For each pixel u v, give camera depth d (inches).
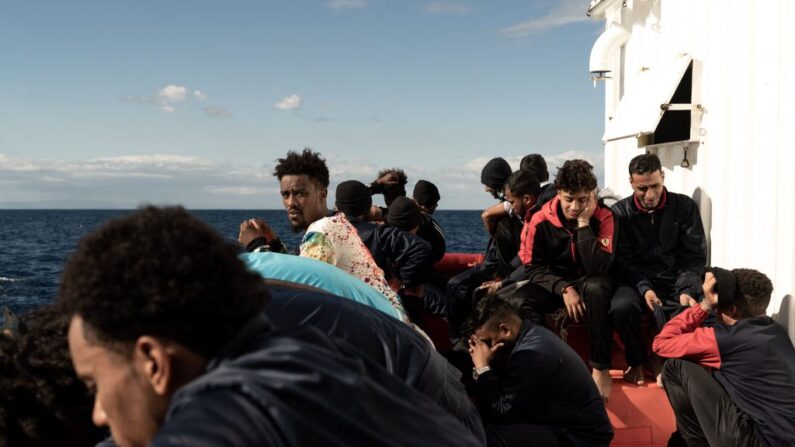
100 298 44.1
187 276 44.4
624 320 172.4
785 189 154.3
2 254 1914.4
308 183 149.4
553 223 184.9
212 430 39.5
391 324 77.5
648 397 171.9
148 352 45.2
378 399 47.6
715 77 184.2
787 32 153.1
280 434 41.3
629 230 184.7
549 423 143.3
